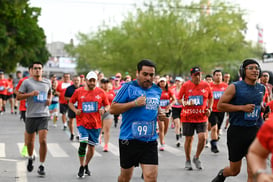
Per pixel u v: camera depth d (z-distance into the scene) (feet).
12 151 52.29
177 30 207.62
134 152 26.66
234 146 29.84
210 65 207.92
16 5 168.76
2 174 39.34
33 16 196.13
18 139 63.26
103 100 40.45
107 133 53.83
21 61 210.79
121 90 26.91
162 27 210.38
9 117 100.68
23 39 186.29
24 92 38.34
